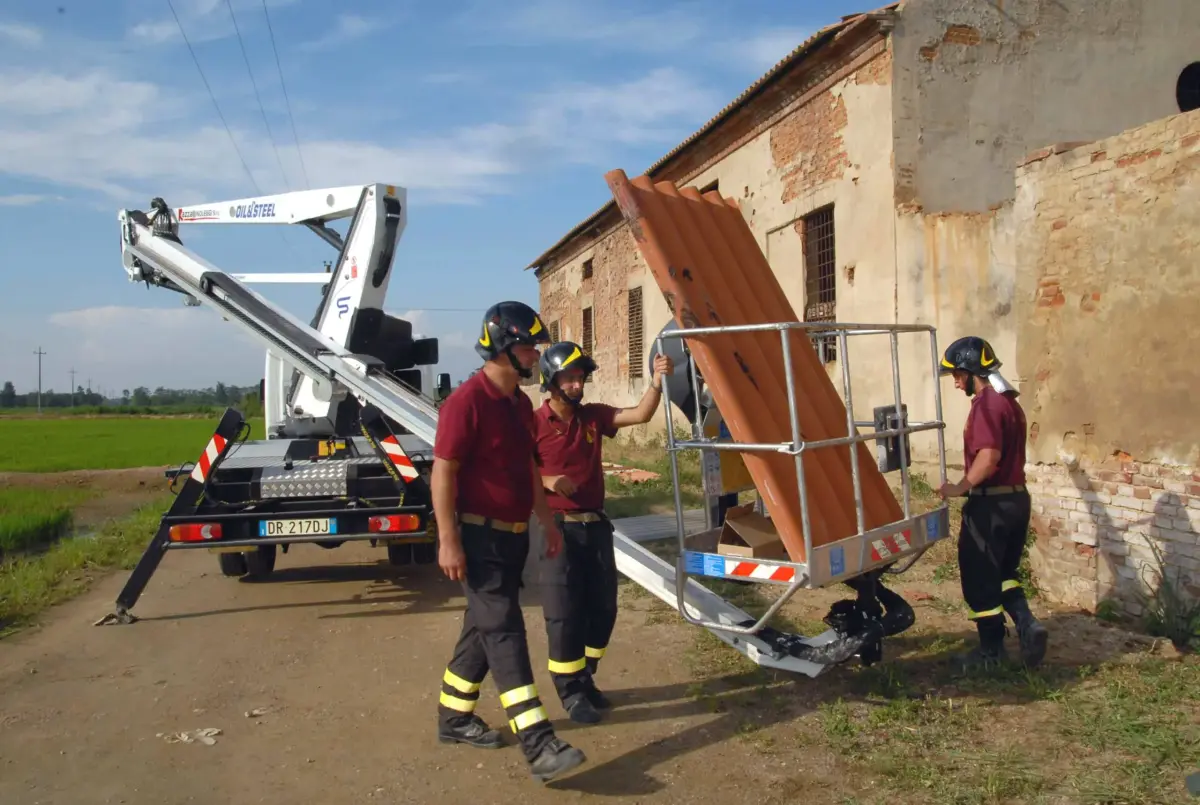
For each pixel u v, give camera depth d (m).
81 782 4.00
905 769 3.82
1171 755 3.79
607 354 24.02
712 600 5.27
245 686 5.28
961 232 10.59
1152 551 5.50
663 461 15.98
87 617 6.98
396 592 7.68
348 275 9.35
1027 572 6.71
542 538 4.44
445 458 3.84
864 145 11.91
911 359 11.25
